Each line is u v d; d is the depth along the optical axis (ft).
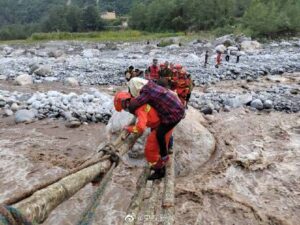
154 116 20.40
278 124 44.50
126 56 114.73
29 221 8.66
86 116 44.70
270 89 64.08
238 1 245.45
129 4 511.81
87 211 14.26
